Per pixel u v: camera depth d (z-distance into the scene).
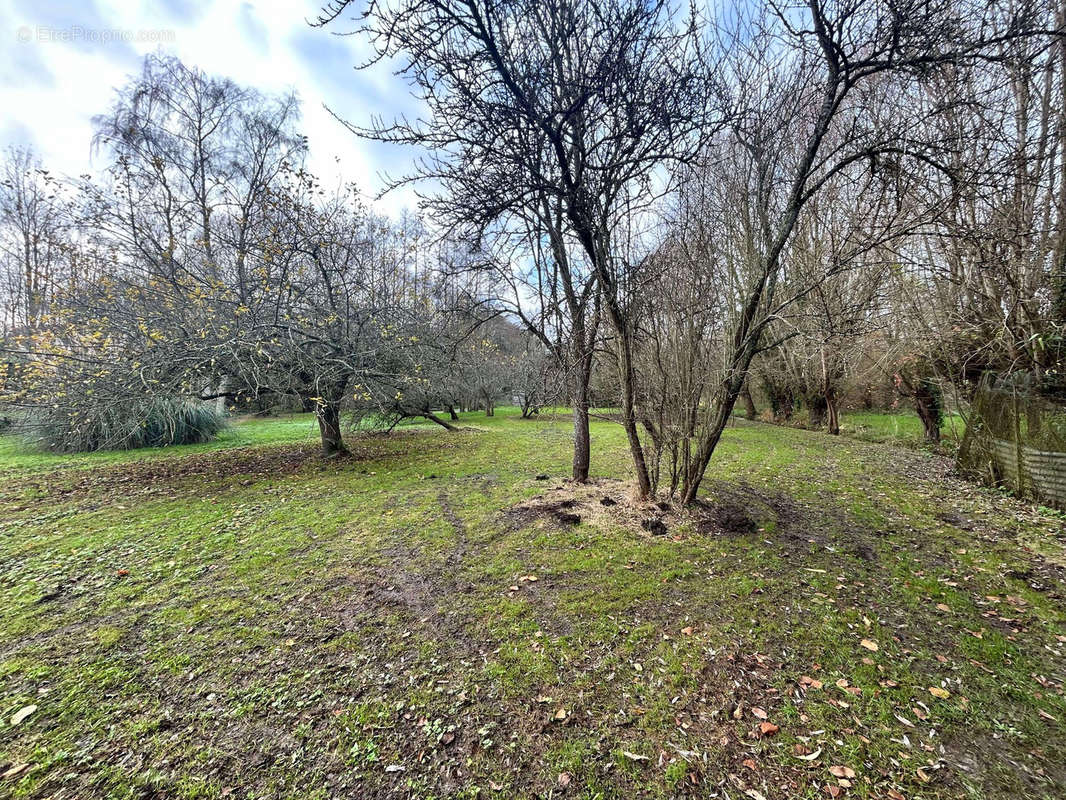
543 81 3.13
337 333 8.02
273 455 9.07
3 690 2.22
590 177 4.00
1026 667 2.37
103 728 1.98
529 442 10.59
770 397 15.96
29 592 3.22
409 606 3.03
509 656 2.48
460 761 1.82
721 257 4.67
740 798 1.65
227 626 2.79
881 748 1.86
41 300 8.24
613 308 4.27
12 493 6.04
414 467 7.70
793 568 3.56
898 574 3.47
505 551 3.91
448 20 2.72
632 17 2.91
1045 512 4.85
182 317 7.50
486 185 3.54
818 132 3.57
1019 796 1.64
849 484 6.22
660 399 4.59
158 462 8.34
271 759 1.83
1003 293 6.00
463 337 6.62
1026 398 5.43
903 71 3.36
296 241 7.91
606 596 3.12
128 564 3.71
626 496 5.13
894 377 10.30
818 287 3.90
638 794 1.67
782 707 2.10
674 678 2.29
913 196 5.16
